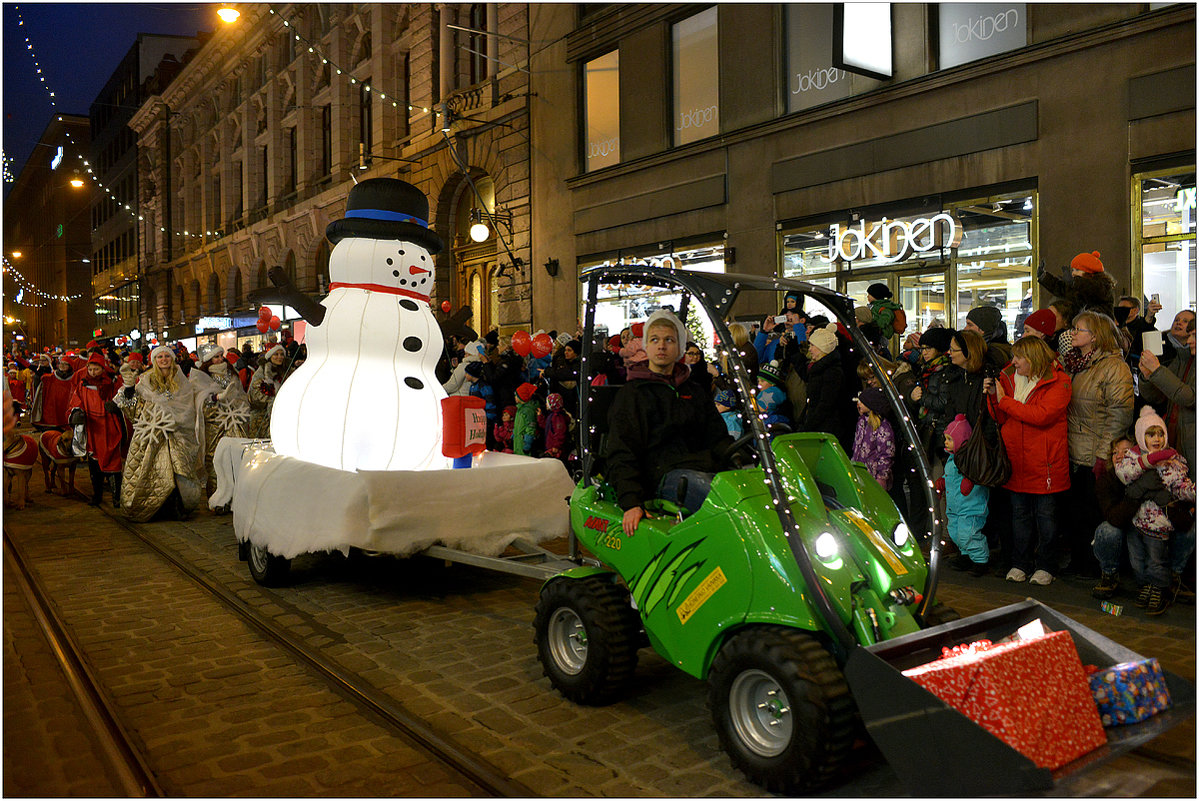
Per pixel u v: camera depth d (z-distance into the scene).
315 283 27.84
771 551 3.11
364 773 3.14
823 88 12.00
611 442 3.75
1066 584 5.57
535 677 4.16
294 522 5.42
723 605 3.23
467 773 3.13
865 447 6.18
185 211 39.97
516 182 17.66
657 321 3.74
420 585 5.96
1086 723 2.92
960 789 2.54
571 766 3.20
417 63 21.52
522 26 17.50
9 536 7.64
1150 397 5.54
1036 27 9.55
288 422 5.98
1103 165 9.03
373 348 6.02
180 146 41.09
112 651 4.55
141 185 45.22
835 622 2.93
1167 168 8.55
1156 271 8.73
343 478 5.14
